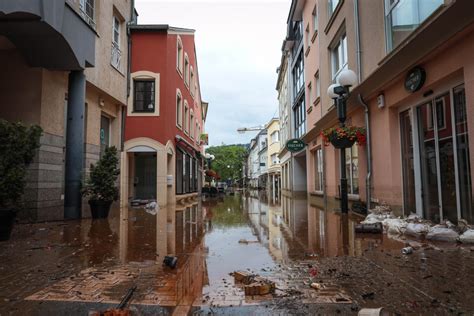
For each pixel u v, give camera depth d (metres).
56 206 8.84
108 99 12.34
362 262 4.38
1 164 5.95
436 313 2.72
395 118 8.08
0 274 3.96
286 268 4.21
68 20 7.80
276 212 12.18
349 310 2.85
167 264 4.37
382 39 8.27
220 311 2.88
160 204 14.74
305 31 18.30
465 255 4.47
